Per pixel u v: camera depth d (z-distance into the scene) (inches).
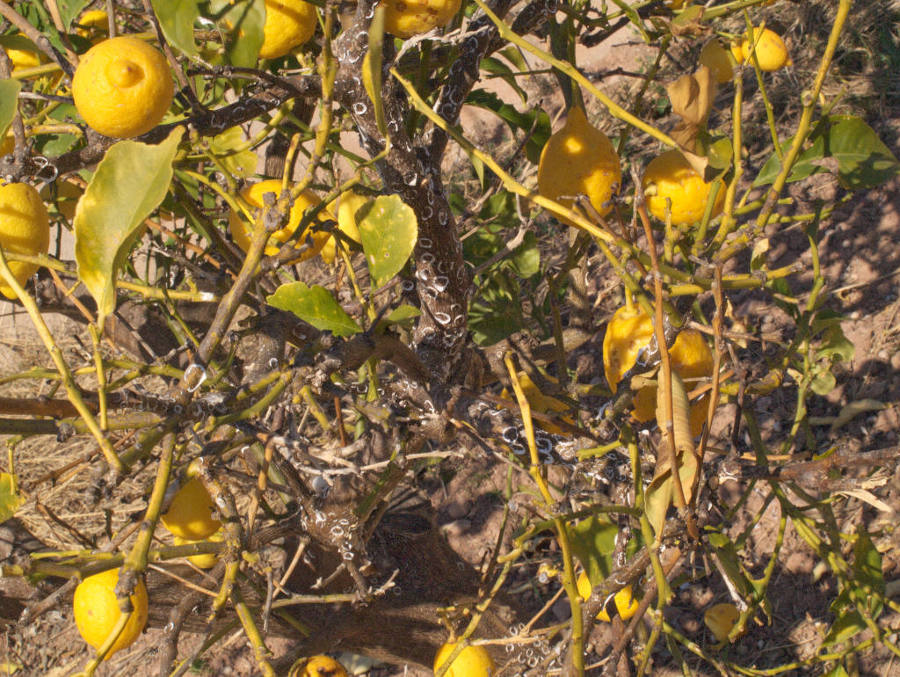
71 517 106.4
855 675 59.1
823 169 45.6
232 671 92.4
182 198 48.7
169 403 35.3
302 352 39.2
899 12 113.5
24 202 38.4
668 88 36.6
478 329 66.6
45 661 98.1
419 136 44.3
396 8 36.2
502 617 71.3
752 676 55.4
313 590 61.4
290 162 41.8
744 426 92.5
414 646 67.4
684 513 36.2
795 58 116.9
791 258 102.8
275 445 45.8
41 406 34.5
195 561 51.3
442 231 43.1
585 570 44.8
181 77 39.4
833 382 55.7
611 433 42.6
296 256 37.4
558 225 115.9
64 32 38.7
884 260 99.0
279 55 40.6
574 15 46.9
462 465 98.6
